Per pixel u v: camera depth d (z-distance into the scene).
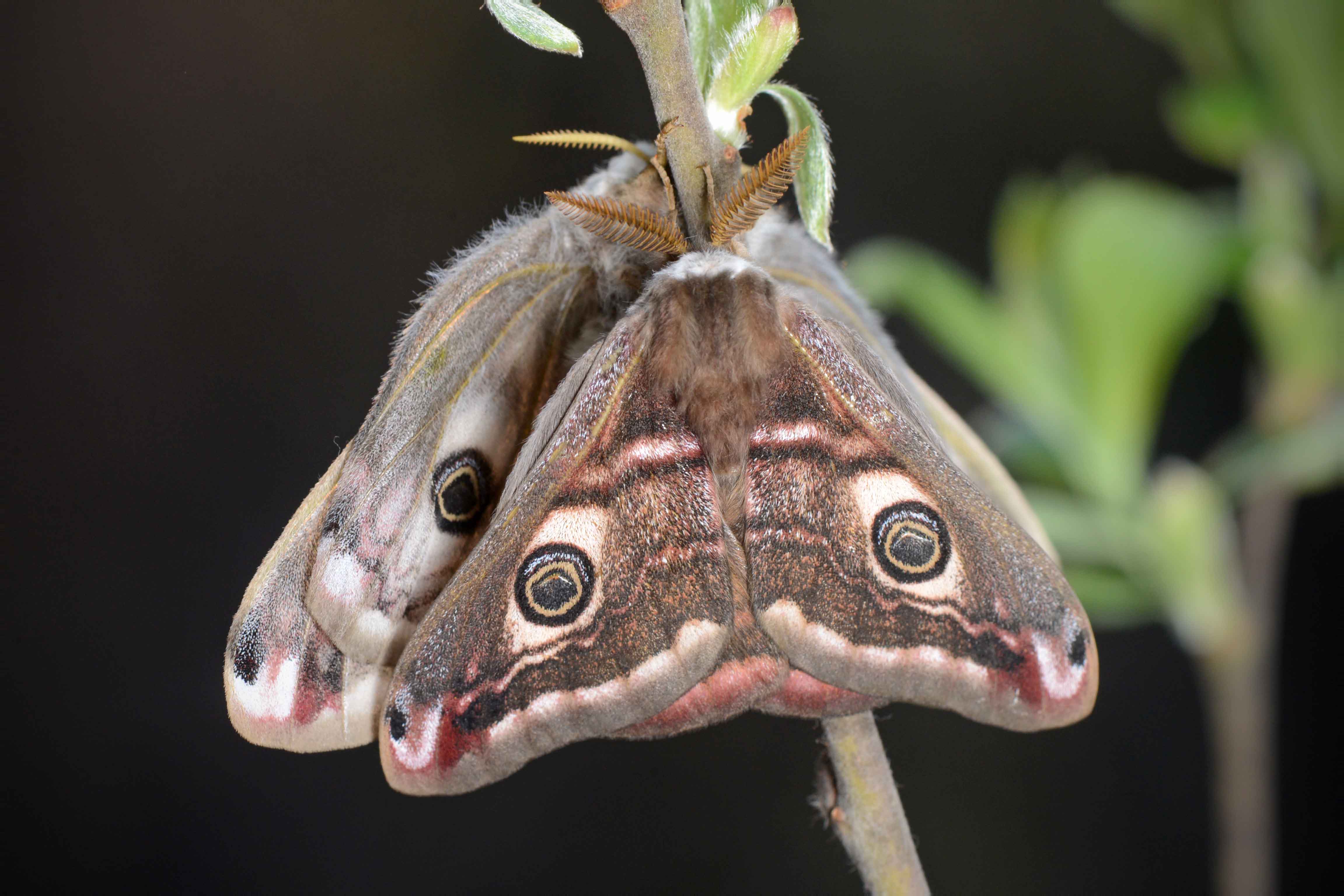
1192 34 0.37
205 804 0.58
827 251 0.32
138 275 0.57
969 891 0.58
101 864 0.58
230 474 0.58
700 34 0.31
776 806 0.59
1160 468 0.55
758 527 0.31
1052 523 0.40
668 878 0.59
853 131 0.57
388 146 0.55
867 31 0.57
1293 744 0.55
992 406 0.57
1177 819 0.57
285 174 0.56
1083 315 0.37
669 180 0.31
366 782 0.58
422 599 0.32
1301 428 0.40
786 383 0.31
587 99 0.54
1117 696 0.57
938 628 0.31
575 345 0.32
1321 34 0.36
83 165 0.56
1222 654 0.43
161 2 0.56
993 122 0.57
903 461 0.31
